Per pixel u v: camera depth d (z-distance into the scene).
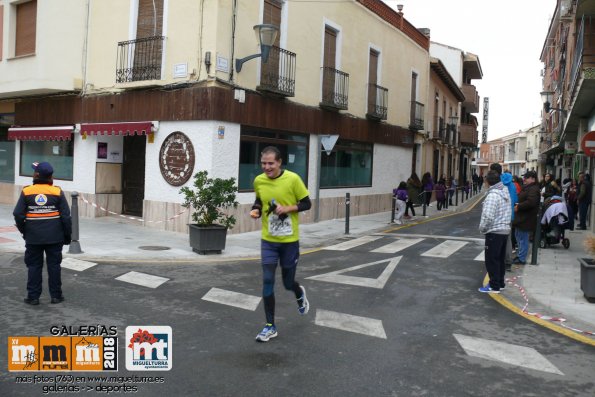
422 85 24.62
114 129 13.20
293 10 14.20
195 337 5.18
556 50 32.59
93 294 6.71
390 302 6.78
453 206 25.22
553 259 10.18
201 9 11.75
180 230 12.35
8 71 14.24
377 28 19.19
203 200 9.97
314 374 4.33
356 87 17.84
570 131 21.62
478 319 6.12
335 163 17.19
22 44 14.12
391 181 21.31
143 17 12.92
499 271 7.46
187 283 7.50
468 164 46.62
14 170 16.78
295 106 14.43
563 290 7.59
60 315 5.75
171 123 12.35
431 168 27.75
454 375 4.40
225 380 4.16
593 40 13.65
